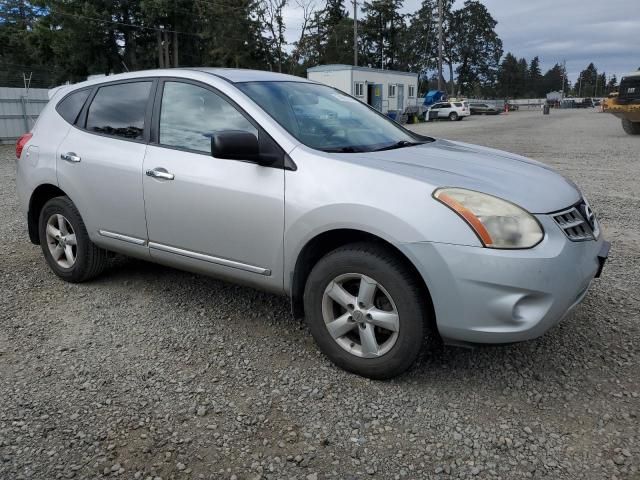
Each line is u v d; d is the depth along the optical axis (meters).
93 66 40.94
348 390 3.09
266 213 3.30
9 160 15.49
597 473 2.43
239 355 3.50
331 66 34.41
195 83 3.83
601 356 3.41
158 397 3.04
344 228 3.01
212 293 4.50
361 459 2.54
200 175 3.59
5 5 50.34
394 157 3.34
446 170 3.14
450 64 88.44
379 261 2.98
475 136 21.55
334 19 60.94
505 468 2.47
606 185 9.21
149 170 3.84
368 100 36.38
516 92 115.94
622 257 5.32
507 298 2.73
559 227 2.89
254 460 2.54
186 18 42.50
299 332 3.81
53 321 4.02
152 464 2.51
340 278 3.15
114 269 5.09
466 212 2.77
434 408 2.92
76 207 4.44
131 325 3.94
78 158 4.32
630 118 19.34
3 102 21.20
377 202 2.91
